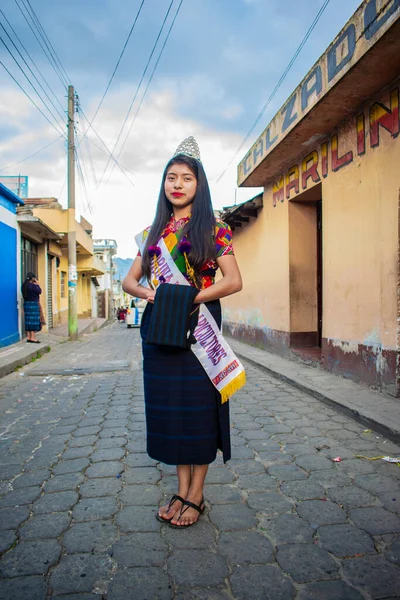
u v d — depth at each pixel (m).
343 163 5.43
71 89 12.01
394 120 4.43
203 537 2.05
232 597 1.64
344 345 5.44
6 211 9.47
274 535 2.06
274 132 6.39
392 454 3.08
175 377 2.09
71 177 12.29
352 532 2.08
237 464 2.92
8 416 4.26
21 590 1.69
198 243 2.02
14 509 2.34
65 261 18.97
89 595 1.66
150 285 2.17
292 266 7.34
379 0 3.69
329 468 2.85
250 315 9.70
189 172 2.11
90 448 3.27
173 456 2.11
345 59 4.29
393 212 4.46
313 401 4.61
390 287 4.49
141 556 1.90
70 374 6.50
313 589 1.68
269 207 8.24
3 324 9.18
